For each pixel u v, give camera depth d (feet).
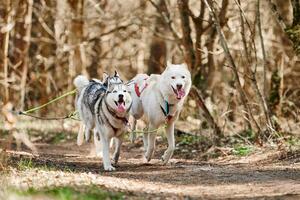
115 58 98.58
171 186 33.58
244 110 56.85
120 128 39.88
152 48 101.45
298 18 51.29
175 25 82.64
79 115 45.06
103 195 29.35
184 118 68.85
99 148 47.14
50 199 28.55
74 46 81.56
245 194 31.07
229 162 45.19
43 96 84.17
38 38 83.35
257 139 49.62
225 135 57.06
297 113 57.77
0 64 65.62
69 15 86.38
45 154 49.90
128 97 38.99
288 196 30.22
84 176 34.47
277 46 77.00
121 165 42.32
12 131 39.01
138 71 102.37
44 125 74.79
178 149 52.65
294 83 73.20
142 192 31.01
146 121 44.86
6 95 50.47
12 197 28.48
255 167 41.14
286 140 48.80
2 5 70.23
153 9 94.22
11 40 77.92
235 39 75.41
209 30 71.36
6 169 34.24
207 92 63.10
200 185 33.91
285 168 39.81
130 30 100.89
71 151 55.06
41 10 84.58
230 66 51.44
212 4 51.75
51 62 88.53
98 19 95.76
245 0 66.39
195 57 62.64
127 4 94.89
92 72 100.12
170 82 40.19
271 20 77.41
